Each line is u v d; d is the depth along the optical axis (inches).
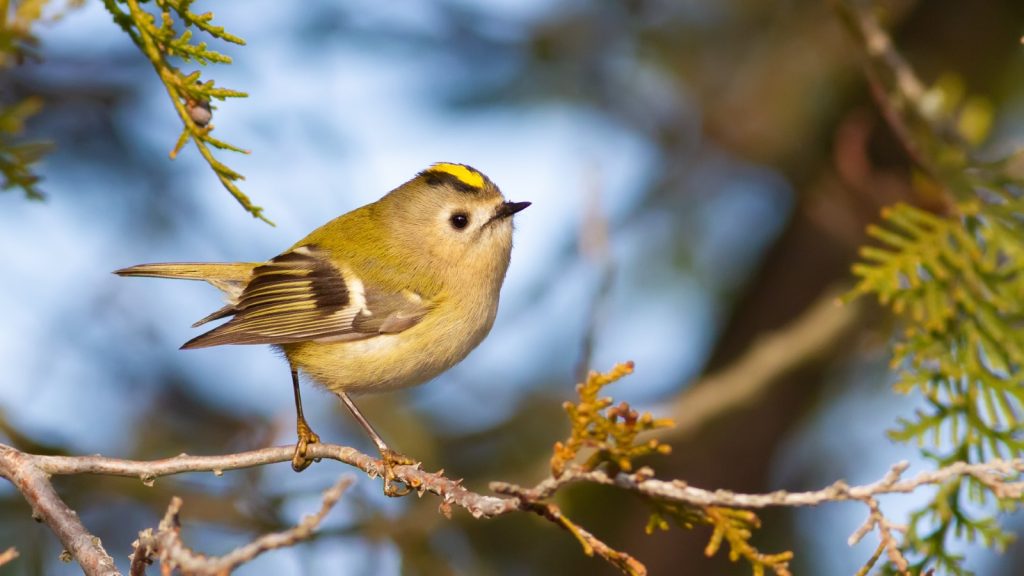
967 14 440.8
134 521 397.4
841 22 325.7
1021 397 268.8
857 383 437.7
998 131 426.9
